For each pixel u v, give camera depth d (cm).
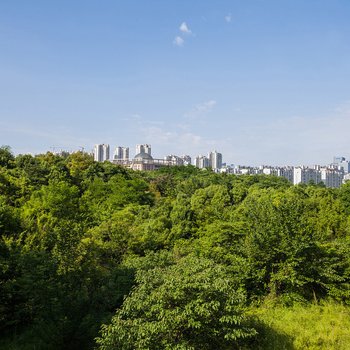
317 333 1217
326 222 2997
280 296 1540
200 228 2972
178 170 9162
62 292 1230
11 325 1429
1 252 1528
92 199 4131
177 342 908
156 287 998
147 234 2552
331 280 1574
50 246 1697
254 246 1614
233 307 954
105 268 1988
